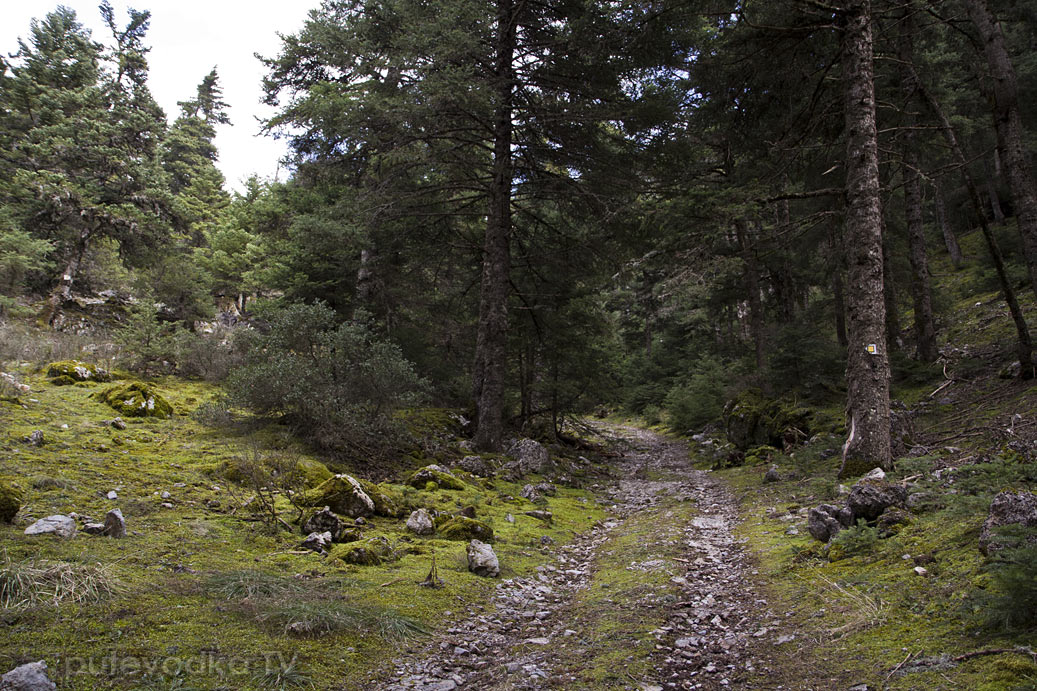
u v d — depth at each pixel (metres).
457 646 4.62
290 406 10.60
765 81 12.04
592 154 14.38
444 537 7.55
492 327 14.66
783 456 13.94
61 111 22.39
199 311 20.69
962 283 24.09
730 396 21.30
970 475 6.86
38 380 11.32
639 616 5.17
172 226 22.95
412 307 19.47
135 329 14.20
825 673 3.79
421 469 10.37
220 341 17.06
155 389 12.40
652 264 13.48
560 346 18.55
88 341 15.15
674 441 25.31
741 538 7.85
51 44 25.12
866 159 9.65
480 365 16.52
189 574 4.97
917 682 3.36
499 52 14.02
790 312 21.77
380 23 13.06
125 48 33.44
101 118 23.36
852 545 5.94
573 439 20.73
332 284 18.20
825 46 11.84
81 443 7.96
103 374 12.29
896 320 17.59
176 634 3.95
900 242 19.19
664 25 11.73
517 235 17.14
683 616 5.14
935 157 15.75
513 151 14.74
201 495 7.05
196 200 36.94
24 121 23.02
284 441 9.91
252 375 10.29
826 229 17.91
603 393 19.47
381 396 11.34
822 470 11.26
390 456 11.29
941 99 15.12
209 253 29.92
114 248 23.81
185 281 20.38
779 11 10.82
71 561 4.66
